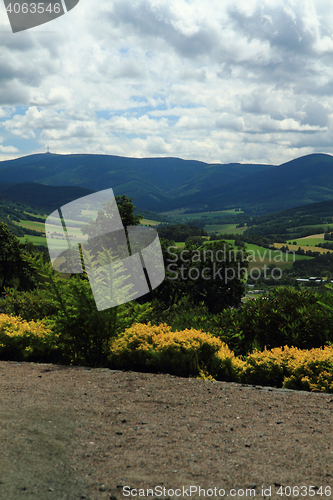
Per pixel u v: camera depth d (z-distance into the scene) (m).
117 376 3.81
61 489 1.72
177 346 4.15
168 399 3.13
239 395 3.28
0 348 4.68
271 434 2.43
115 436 2.35
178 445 2.24
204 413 2.81
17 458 1.98
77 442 2.23
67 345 4.62
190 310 8.22
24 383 3.42
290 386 3.67
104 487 1.76
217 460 2.06
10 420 2.49
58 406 2.83
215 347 4.19
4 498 1.61
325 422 2.64
